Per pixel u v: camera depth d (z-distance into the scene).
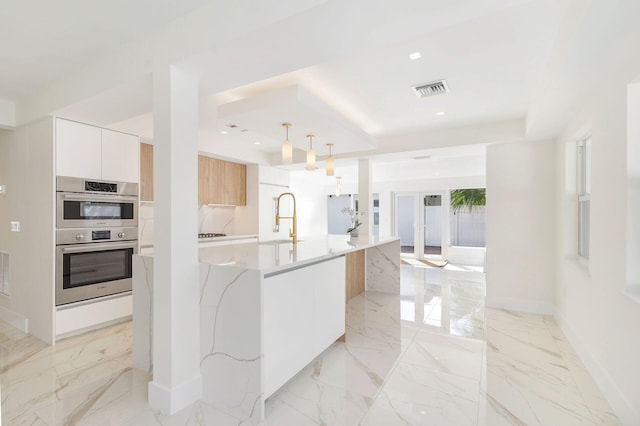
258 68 2.06
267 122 3.13
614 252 2.02
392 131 4.32
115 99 2.54
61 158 3.03
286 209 6.20
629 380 1.81
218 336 2.07
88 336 3.17
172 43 1.98
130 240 3.63
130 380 2.34
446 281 5.92
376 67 2.53
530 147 3.93
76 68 2.57
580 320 2.71
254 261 2.21
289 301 2.21
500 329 3.36
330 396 2.12
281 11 1.58
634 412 1.73
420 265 7.91
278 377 2.08
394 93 3.05
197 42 1.87
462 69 2.55
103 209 3.37
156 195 2.03
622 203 1.91
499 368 2.51
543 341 3.05
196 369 2.12
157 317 2.03
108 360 2.66
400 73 2.64
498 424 1.84
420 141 4.39
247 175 5.64
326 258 2.69
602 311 2.21
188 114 2.08
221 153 4.77
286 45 1.80
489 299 4.16
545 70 2.51
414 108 3.45
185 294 2.05
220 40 1.78
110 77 2.34
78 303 3.17
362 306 4.24
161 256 2.01
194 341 2.11
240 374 1.98
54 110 2.82
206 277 2.12
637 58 1.71
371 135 4.46
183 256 2.03
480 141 4.00
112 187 3.44
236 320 2.00
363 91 3.00
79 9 1.84
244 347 1.96
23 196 3.31
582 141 3.26
